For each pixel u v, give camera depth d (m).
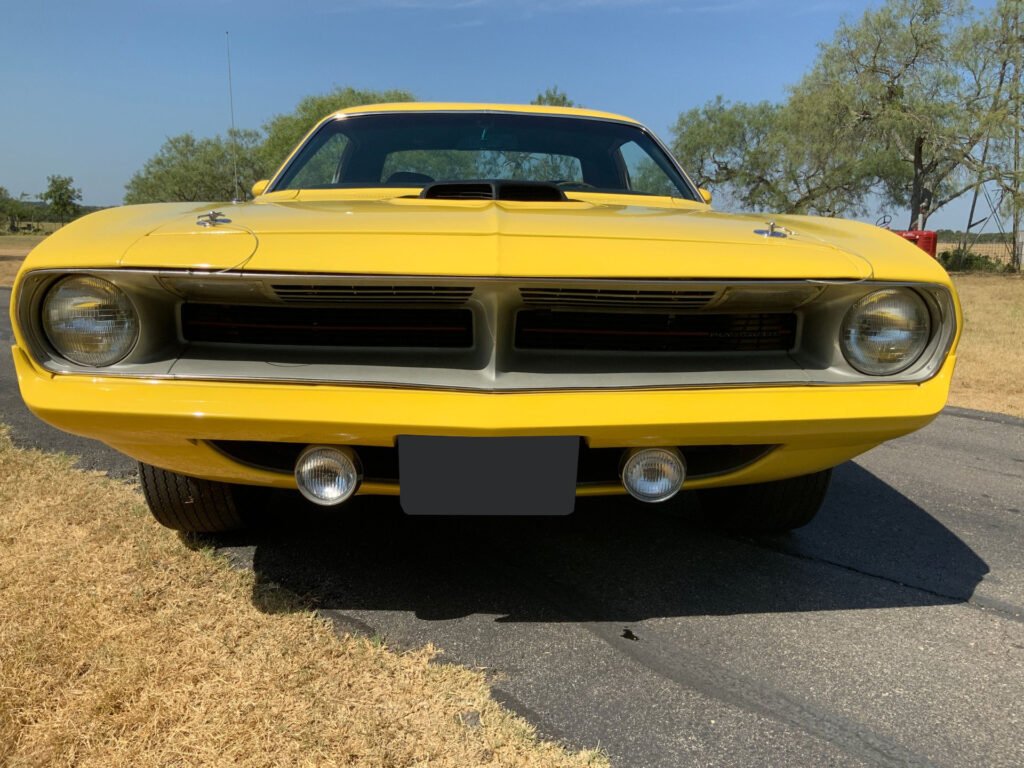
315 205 2.16
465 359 1.72
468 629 1.99
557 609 2.11
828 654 1.92
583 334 1.78
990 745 1.58
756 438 1.75
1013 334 9.16
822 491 2.46
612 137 3.22
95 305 1.64
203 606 2.01
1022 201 27.27
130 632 1.86
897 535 2.76
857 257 1.78
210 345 1.75
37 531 2.44
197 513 2.31
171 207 2.12
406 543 2.52
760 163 36.56
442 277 1.58
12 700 1.56
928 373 1.80
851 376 1.79
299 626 1.93
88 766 1.40
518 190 2.41
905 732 1.62
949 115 28.36
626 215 2.06
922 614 2.15
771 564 2.46
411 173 2.97
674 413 1.67
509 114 3.20
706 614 2.11
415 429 1.63
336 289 1.64
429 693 1.68
